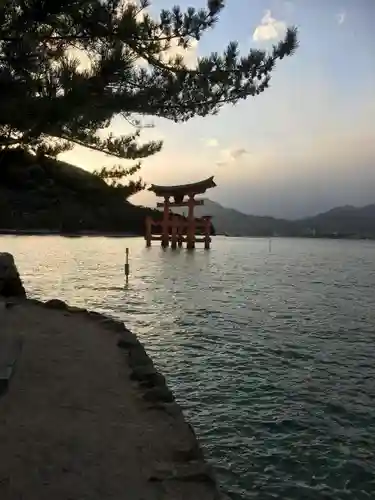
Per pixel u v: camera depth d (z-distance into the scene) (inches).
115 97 214.7
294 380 457.7
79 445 176.4
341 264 2753.4
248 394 412.2
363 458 290.7
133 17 208.7
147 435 189.0
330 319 838.5
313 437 321.1
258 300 1081.4
